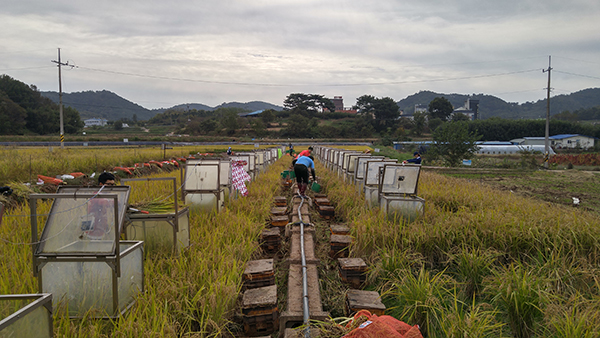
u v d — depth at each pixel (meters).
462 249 5.86
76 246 3.93
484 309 4.73
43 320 2.80
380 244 6.40
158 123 177.38
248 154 15.36
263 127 112.38
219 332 3.87
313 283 5.14
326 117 148.75
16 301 2.79
